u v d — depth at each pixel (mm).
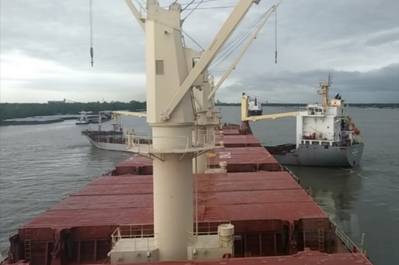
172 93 15406
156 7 15453
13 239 18938
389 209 48469
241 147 56906
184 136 15844
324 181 66688
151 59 15445
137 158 44219
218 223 19969
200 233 19031
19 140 159750
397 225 41750
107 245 19812
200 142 17312
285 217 20719
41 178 74812
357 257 14773
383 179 67188
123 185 30141
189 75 14797
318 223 19891
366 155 96938
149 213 22406
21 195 60156
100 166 90812
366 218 44750
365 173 73000
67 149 125938
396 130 183500
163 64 15375
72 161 99312
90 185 30172
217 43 14172
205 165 34625
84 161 99375
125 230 19797
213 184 29609
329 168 78250
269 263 14266
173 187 15984
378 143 123875
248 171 39438
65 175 78250
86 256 19734
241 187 28469
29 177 75938
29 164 93938
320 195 57344
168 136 15672
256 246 20234
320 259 14578
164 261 15367
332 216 45844
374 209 48719
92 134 135125
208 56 14383
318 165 78562
